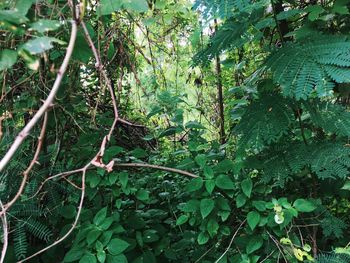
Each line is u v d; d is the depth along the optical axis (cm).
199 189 210
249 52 316
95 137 225
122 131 356
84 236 189
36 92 199
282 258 211
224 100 412
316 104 193
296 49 172
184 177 254
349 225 216
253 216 196
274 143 206
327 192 221
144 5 146
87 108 258
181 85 439
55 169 214
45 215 202
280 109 190
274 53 180
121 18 245
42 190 207
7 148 196
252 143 189
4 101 196
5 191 190
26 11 118
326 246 230
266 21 202
